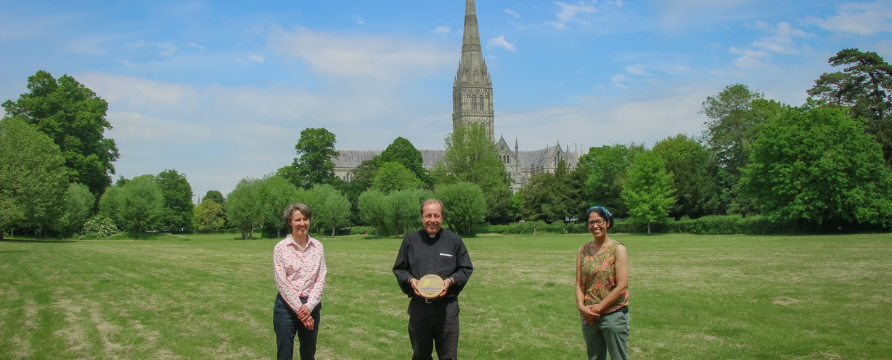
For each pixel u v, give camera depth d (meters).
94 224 65.31
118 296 15.41
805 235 50.91
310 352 7.59
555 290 16.70
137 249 39.44
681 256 28.80
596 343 7.16
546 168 172.25
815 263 22.89
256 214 75.25
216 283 18.47
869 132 63.00
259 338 10.32
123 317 12.30
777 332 10.55
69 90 70.88
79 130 67.88
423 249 7.16
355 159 170.62
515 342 10.13
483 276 20.69
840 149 51.00
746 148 71.75
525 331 11.05
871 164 50.81
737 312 12.59
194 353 9.30
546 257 30.66
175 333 10.73
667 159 84.00
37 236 65.00
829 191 51.47
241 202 74.62
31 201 43.53
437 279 6.84
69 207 61.31
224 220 144.12
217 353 9.34
